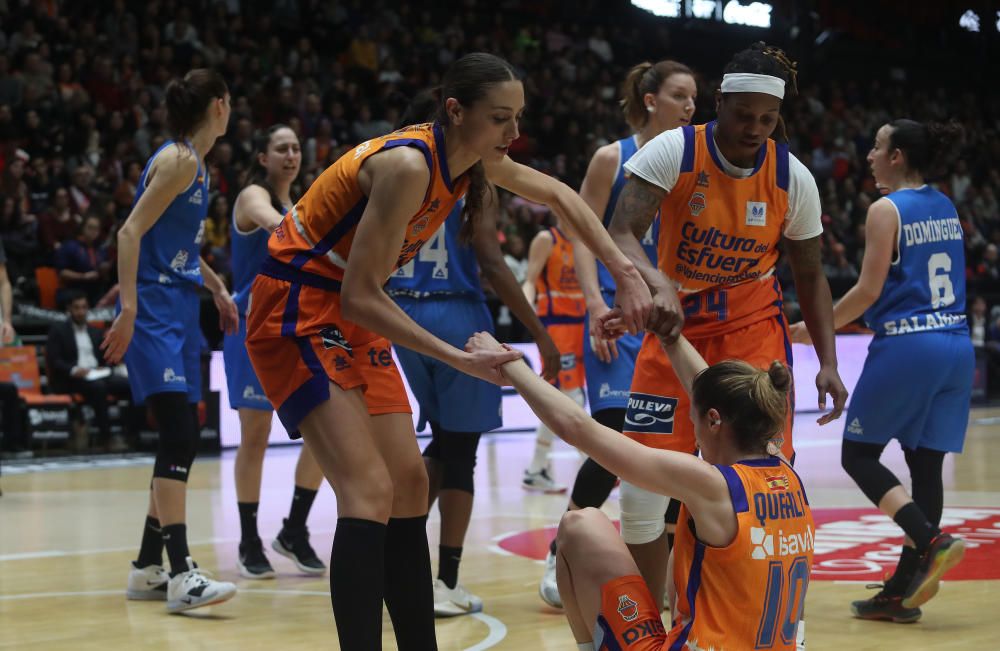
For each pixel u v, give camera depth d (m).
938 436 4.38
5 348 10.98
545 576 4.45
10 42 14.12
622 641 2.65
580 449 2.54
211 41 15.49
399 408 3.08
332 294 2.96
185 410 4.58
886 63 24.55
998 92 25.98
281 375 2.94
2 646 3.89
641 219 3.46
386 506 2.88
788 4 23.50
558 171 16.70
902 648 3.74
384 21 18.45
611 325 3.26
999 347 17.44
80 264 12.15
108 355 4.43
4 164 12.88
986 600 4.48
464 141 2.83
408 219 2.81
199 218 4.75
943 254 4.39
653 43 21.73
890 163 4.54
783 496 2.54
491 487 8.38
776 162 3.44
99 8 15.48
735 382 2.58
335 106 15.82
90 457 10.74
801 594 2.58
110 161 13.38
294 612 4.39
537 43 19.50
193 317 4.79
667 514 4.12
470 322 4.49
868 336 15.09
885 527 6.27
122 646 3.87
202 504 7.58
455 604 4.28
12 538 6.31
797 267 3.65
